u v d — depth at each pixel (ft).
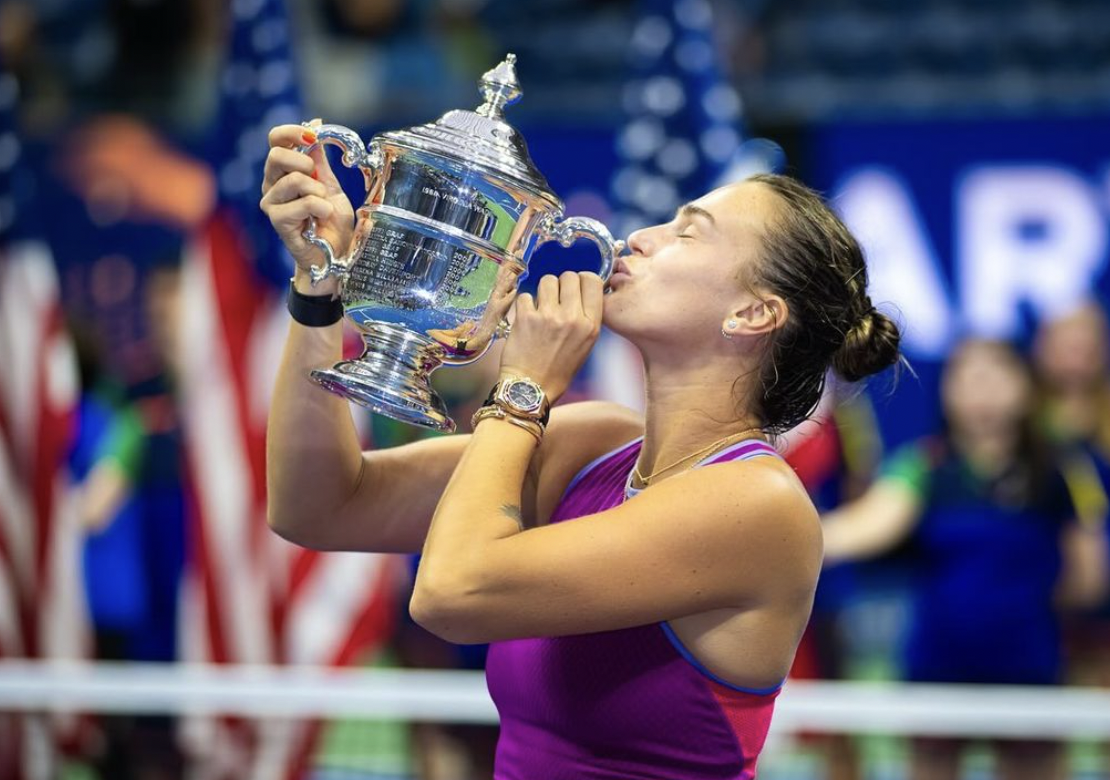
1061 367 50.78
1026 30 84.23
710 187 41.04
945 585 41.83
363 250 17.90
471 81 78.38
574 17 86.02
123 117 67.10
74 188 65.57
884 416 57.31
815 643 42.65
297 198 17.93
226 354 40.37
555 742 18.30
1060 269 58.34
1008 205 58.80
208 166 66.18
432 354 18.31
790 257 18.42
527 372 18.16
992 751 30.71
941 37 83.61
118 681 31.19
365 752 30.71
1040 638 41.60
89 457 50.11
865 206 59.41
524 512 20.24
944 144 59.26
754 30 80.89
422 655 42.63
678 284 18.38
